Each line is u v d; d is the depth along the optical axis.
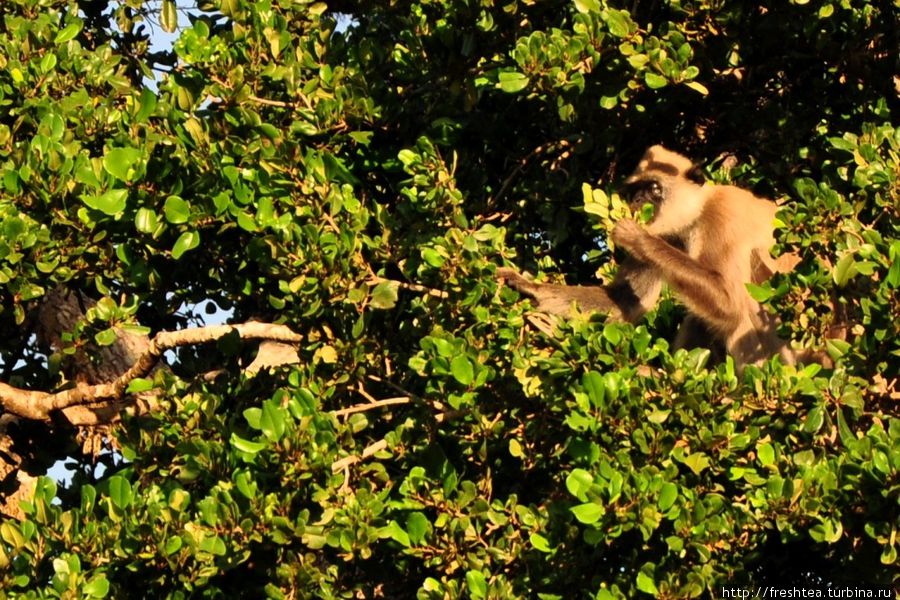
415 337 14.02
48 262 14.37
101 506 13.48
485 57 15.02
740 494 12.83
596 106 14.63
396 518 13.10
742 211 17.98
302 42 15.20
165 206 13.71
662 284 17.44
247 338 14.88
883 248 12.15
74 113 15.14
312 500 13.05
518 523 12.98
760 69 15.49
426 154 13.96
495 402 13.52
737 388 12.50
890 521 11.80
